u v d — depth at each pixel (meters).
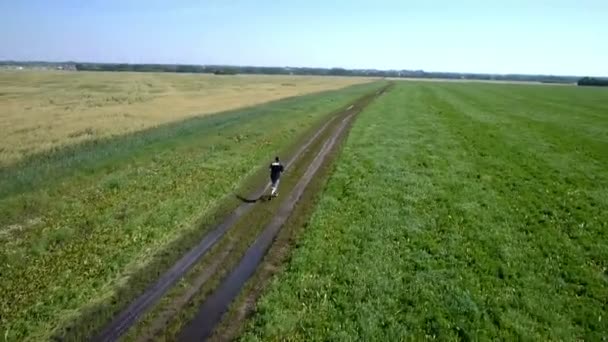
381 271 13.16
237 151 29.31
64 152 28.84
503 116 48.38
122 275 13.29
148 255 14.55
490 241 15.27
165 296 12.30
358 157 27.48
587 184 22.14
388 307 11.41
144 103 63.09
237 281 13.17
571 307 11.51
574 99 78.88
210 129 37.09
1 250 14.41
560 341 10.11
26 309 11.47
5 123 41.25
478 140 32.97
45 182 21.30
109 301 12.00
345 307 11.40
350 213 17.83
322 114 49.12
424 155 28.00
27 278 12.94
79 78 138.25
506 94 90.38
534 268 13.51
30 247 14.72
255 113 49.09
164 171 23.98
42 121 42.72
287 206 19.38
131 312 11.60
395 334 10.36
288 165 26.39
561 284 12.60
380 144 31.52
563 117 48.75
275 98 72.94
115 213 17.81
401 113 50.06
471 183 21.97
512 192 20.72
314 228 16.38
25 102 63.28
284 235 16.25
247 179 23.17
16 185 20.50
